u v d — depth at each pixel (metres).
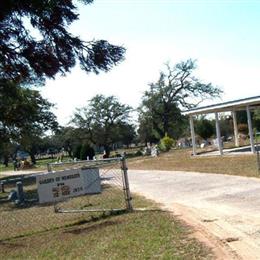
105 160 14.26
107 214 13.91
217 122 36.41
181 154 44.03
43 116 39.59
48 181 13.89
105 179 25.72
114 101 83.56
